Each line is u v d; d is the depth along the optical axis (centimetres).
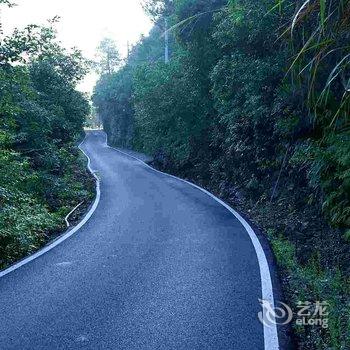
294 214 948
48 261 769
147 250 806
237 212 1191
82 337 453
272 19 963
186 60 1959
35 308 542
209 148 2086
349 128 647
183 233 939
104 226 1080
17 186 1380
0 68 1299
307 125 880
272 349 411
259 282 600
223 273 645
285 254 738
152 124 2733
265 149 1191
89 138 7744
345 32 489
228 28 1176
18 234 897
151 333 455
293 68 608
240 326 463
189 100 2119
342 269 612
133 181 2200
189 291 575
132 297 562
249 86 1134
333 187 705
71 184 1930
